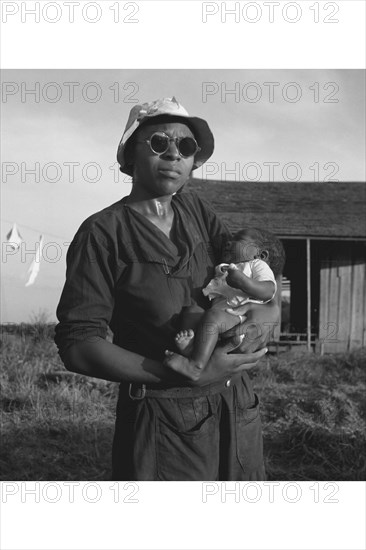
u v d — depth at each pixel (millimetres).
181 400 2502
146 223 2510
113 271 2451
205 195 16438
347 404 7387
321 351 14742
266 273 2869
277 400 8188
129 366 2375
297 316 16750
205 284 2689
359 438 6223
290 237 14422
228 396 2623
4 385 8555
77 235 2477
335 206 16172
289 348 14789
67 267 2465
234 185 17438
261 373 11031
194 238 2668
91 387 8750
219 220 2959
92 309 2398
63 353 2398
